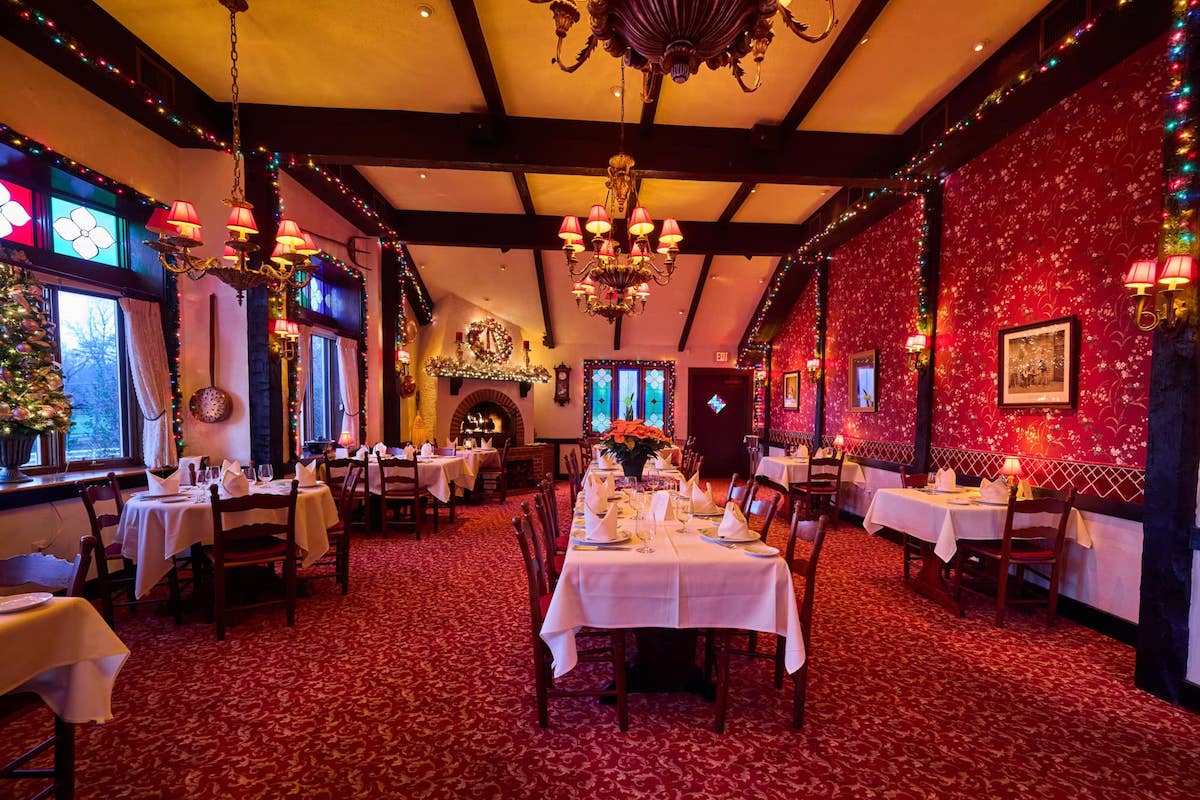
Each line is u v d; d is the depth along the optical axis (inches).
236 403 214.8
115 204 186.1
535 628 101.1
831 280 335.3
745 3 74.4
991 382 198.1
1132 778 89.2
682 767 90.5
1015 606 167.9
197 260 142.3
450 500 277.3
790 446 392.2
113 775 87.4
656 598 99.5
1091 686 119.0
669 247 195.3
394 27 162.6
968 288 210.4
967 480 210.4
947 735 100.3
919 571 197.9
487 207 319.9
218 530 137.6
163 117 185.8
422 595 171.8
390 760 91.8
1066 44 144.3
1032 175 179.3
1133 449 144.7
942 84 189.9
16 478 149.8
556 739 97.9
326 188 256.4
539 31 162.7
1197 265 110.0
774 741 97.8
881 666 127.3
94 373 185.5
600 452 250.4
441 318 411.5
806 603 103.0
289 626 147.0
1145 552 117.9
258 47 171.8
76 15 146.9
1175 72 113.7
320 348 301.3
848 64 178.9
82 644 77.5
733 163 221.3
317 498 167.2
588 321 448.5
